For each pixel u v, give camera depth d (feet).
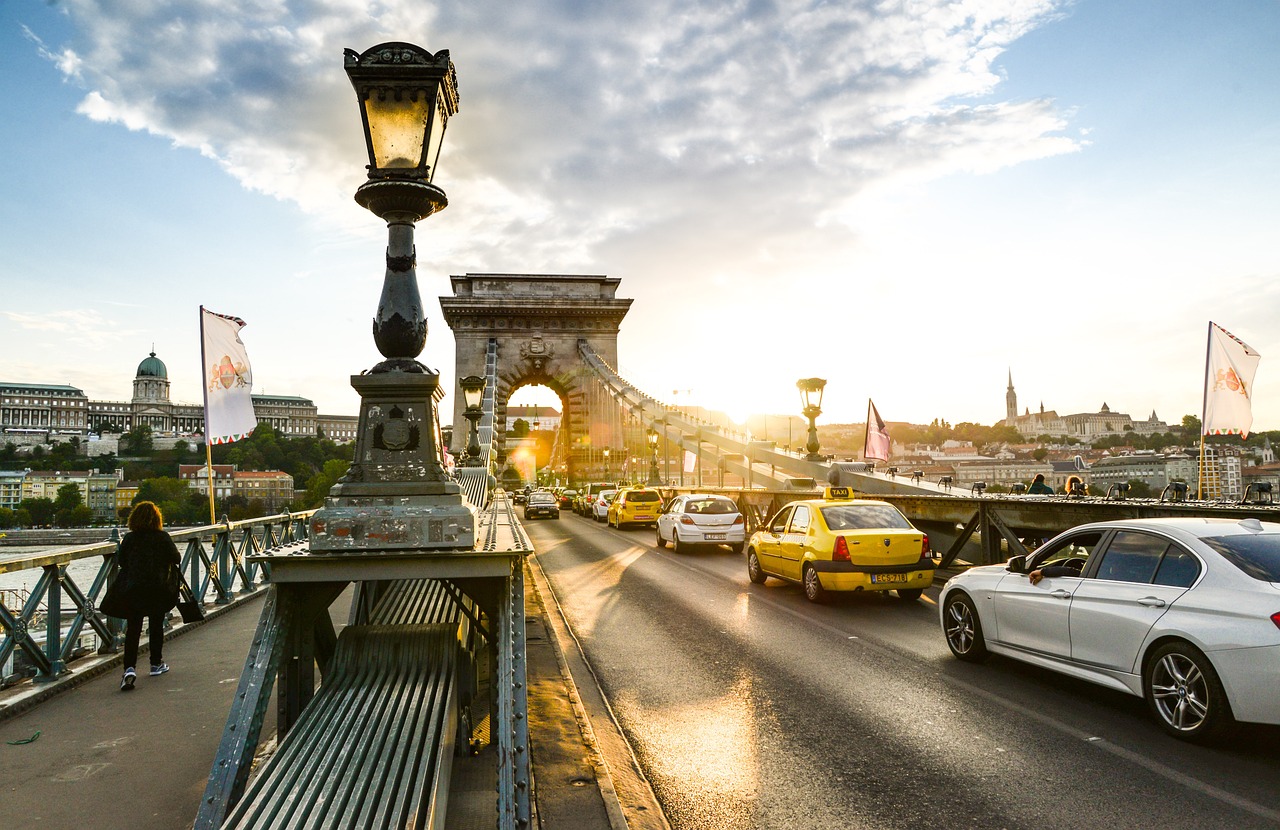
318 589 12.87
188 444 643.45
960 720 18.69
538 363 236.43
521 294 240.32
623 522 90.07
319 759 10.61
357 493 12.37
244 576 36.52
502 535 15.46
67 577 21.93
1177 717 16.94
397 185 12.82
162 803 13.65
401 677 13.29
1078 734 17.52
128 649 20.81
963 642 24.38
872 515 36.58
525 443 452.76
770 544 40.55
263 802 9.64
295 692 12.58
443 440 13.60
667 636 29.07
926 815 13.66
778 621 31.55
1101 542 20.02
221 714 18.65
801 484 66.49
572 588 41.93
